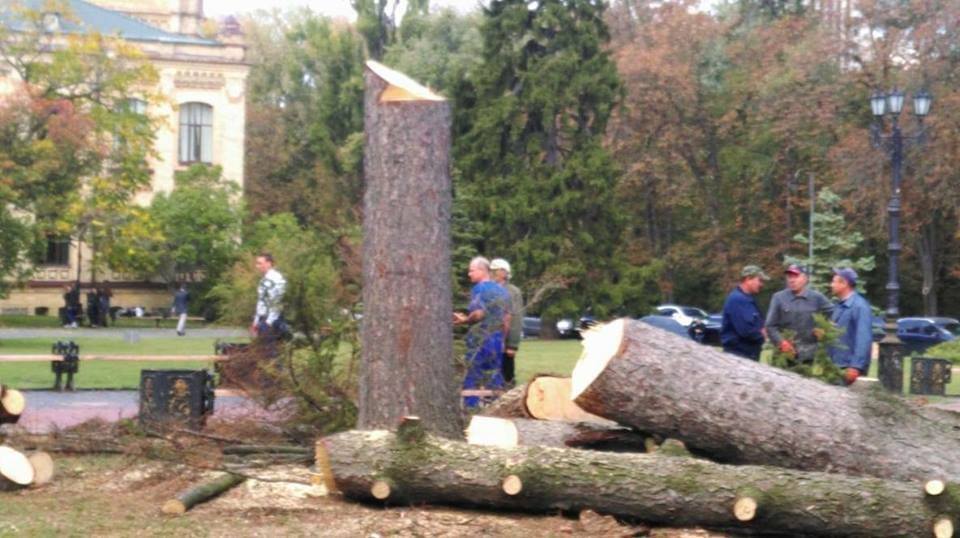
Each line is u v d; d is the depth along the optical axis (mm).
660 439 8781
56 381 18984
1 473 9375
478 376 11641
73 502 8984
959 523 7555
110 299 54719
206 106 60625
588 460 8141
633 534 7898
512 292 13289
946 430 8469
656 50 53500
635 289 44438
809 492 7738
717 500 7820
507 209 43188
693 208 55688
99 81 44688
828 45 50000
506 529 8000
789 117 50438
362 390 9641
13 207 42000
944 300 58125
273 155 69688
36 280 56719
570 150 45531
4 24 43594
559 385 10188
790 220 52406
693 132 54125
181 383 11898
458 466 8273
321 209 50750
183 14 67188
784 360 10719
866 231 47281
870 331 11344
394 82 9602
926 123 44000
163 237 49188
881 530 7625
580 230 44125
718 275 55781
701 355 8617
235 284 12828
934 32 46531
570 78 44688
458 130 46094
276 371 11133
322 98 59031
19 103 41125
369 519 8234
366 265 9672
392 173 9547
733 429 8414
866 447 8273
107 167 45438
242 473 9484
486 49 45844
